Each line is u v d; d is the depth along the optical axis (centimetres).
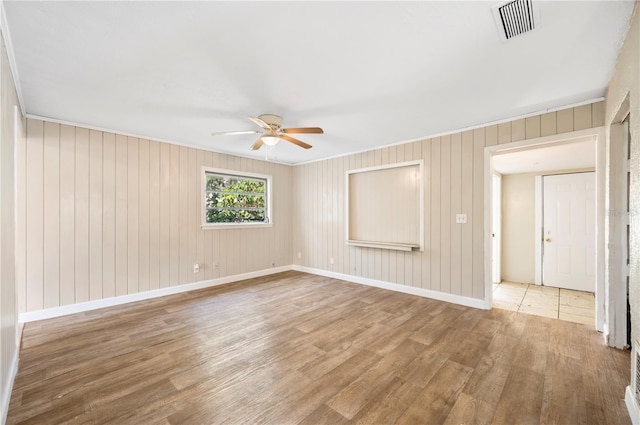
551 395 180
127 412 166
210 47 188
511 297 413
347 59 202
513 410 167
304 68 214
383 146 440
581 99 270
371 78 229
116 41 181
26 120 303
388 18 160
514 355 231
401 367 214
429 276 391
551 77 228
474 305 349
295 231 584
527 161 420
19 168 298
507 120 320
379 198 455
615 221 245
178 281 420
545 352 236
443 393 183
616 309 243
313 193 550
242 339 262
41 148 312
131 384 193
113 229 362
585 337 264
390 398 179
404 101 274
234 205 503
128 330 282
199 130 364
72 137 332
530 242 504
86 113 304
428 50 191
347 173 492
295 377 201
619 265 243
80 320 308
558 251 477
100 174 352
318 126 349
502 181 530
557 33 173
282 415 164
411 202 417
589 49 190
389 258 436
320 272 538
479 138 343
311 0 146
